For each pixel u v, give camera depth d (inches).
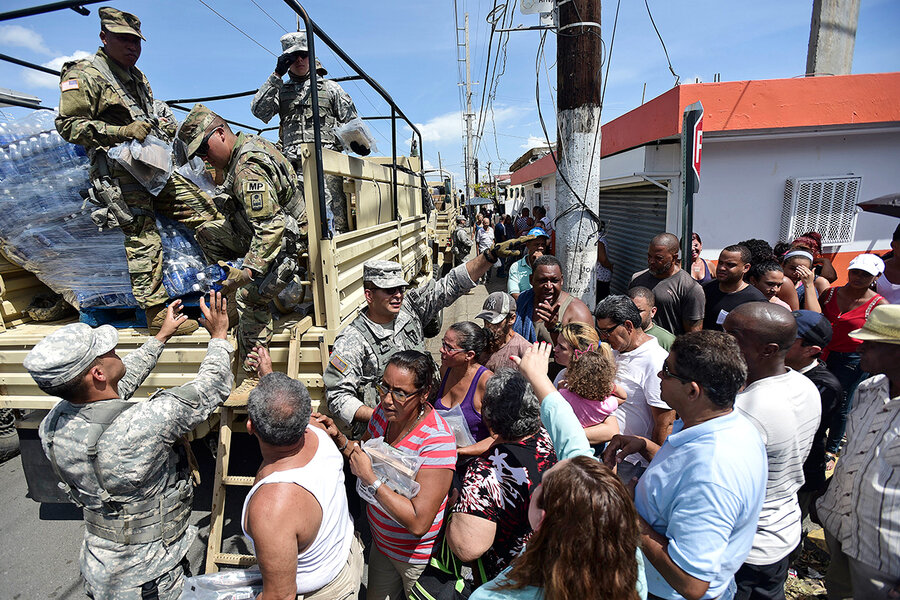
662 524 61.2
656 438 96.1
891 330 67.1
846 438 76.5
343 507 74.7
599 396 89.3
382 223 164.9
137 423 76.1
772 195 210.7
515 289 197.0
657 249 144.9
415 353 79.7
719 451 57.1
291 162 146.4
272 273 103.9
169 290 120.0
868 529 68.4
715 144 207.5
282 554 63.2
